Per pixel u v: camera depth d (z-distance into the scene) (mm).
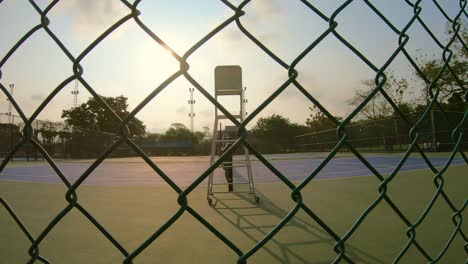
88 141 27328
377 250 2518
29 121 816
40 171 12391
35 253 809
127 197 5527
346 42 980
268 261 2334
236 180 8641
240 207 4441
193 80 809
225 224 3467
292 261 2328
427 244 2639
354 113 973
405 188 6000
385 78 1049
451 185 6293
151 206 4637
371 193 5625
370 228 3166
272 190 6188
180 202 769
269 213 4016
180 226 3389
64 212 784
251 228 3291
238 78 4848
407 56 1135
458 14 1358
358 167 11688
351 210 4117
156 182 8219
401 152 19812
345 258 909
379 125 21844
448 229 3051
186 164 17922
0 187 7238
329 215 3830
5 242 2877
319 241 2777
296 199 858
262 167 13648
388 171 9734
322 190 6066
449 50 1324
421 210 3959
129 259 744
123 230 3289
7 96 837
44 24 866
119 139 783
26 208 4590
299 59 903
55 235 3090
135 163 19375
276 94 866
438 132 17781
